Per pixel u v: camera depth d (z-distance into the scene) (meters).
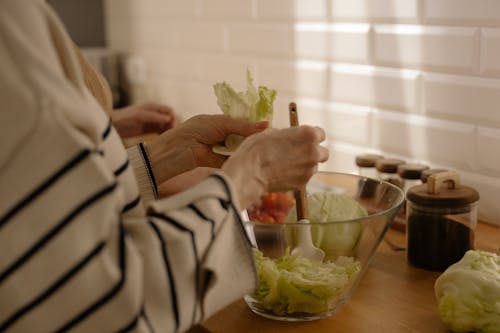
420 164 1.35
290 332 0.96
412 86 1.42
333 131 1.65
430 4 1.34
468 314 0.92
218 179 0.81
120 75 2.37
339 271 0.97
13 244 0.68
